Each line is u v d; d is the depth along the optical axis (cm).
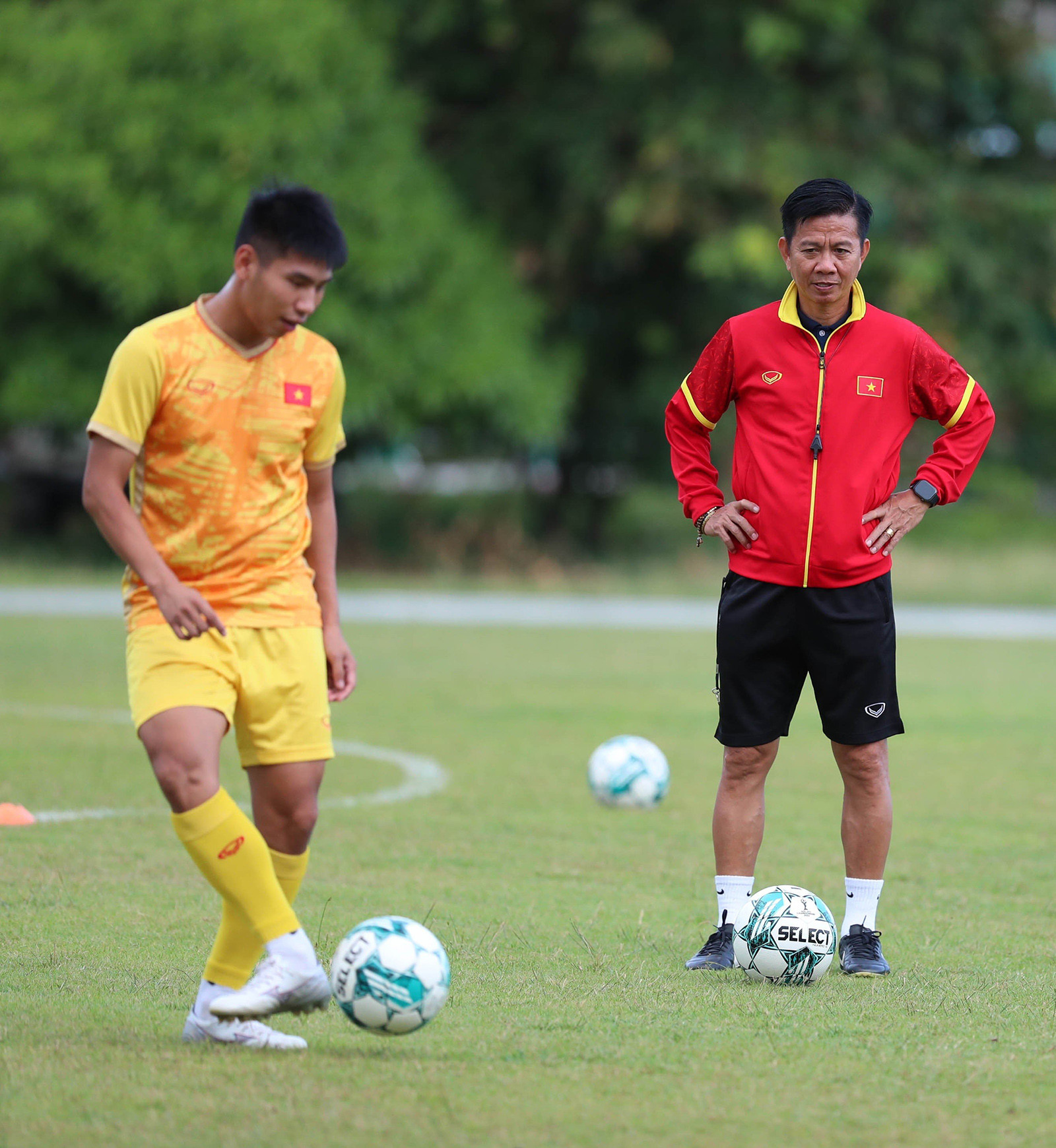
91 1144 1182
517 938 1969
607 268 11412
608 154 10562
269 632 1473
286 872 1520
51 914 2027
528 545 11656
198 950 1852
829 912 1841
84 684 4831
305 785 1491
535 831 2769
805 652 1872
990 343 11100
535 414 10044
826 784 3400
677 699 4822
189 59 9356
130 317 9656
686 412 1934
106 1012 1566
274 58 9319
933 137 11300
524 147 10938
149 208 9212
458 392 9769
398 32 11069
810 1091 1348
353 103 9906
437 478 16875
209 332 1453
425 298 9975
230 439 1458
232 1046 1444
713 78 10456
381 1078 1355
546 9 10756
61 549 11069
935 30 10750
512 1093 1323
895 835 2825
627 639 6906
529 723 4222
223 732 1441
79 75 9319
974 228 10881
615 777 3000
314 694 1491
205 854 1401
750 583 1869
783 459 1833
